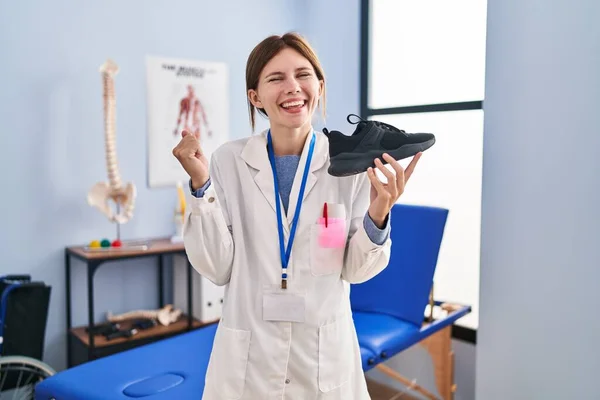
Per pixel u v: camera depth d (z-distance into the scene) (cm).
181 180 309
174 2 298
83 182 277
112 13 279
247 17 326
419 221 236
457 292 291
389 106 326
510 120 207
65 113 269
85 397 169
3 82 252
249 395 115
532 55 199
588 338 190
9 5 251
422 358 269
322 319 116
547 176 197
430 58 304
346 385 119
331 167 111
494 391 218
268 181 119
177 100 303
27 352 219
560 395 198
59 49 265
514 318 210
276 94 110
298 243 116
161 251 266
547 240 198
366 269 114
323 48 342
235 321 116
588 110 184
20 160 259
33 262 265
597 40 181
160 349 208
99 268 286
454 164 290
